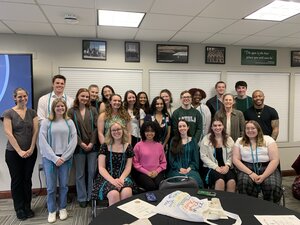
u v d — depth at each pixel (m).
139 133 3.48
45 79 3.84
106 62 4.04
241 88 3.98
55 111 2.88
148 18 3.04
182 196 1.74
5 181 3.75
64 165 2.95
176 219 1.57
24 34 3.73
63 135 2.89
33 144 2.97
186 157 3.09
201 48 4.35
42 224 2.86
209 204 1.66
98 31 3.61
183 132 3.11
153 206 1.75
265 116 3.68
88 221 2.92
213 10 2.79
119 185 2.50
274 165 2.76
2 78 3.44
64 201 2.98
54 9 2.74
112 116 3.20
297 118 4.86
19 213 2.98
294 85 4.81
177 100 4.35
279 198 2.70
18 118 2.88
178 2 2.56
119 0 2.50
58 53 3.86
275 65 4.68
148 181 2.77
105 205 3.29
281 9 2.79
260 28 3.47
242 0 2.51
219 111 3.48
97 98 3.70
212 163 2.98
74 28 3.45
